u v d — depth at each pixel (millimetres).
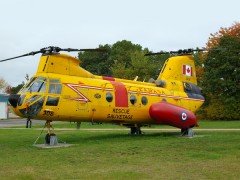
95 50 15727
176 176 8367
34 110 15016
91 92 16859
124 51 67750
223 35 45594
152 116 18844
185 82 21781
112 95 17672
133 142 15820
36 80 15461
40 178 8297
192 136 18891
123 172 8867
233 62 42625
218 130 23859
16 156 11945
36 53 16234
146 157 11367
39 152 12922
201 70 48219
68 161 10758
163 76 21078
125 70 50969
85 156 11727
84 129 27281
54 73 16016
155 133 21516
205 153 11977
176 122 18656
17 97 15109
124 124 19516
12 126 34188
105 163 10336
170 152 12375
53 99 15469
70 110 16062
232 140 15828
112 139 17531
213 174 8508
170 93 20484
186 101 21234
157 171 8992
